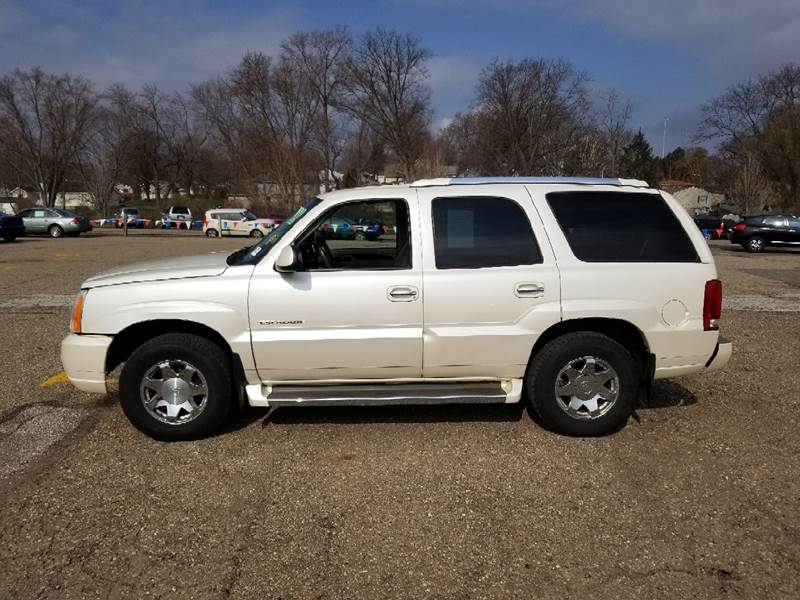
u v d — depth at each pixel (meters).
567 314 3.85
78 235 32.47
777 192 46.19
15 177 58.31
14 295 10.12
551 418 3.97
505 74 50.66
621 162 55.28
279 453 3.81
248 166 57.78
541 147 51.03
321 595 2.49
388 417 4.40
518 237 3.91
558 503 3.21
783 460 3.70
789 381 5.29
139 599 2.46
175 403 3.91
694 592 2.49
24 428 4.21
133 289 3.82
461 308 3.82
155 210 62.47
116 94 63.59
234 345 3.82
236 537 2.90
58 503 3.21
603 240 3.94
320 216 3.95
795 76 48.91
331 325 3.82
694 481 3.44
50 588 2.53
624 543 2.84
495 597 2.47
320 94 58.59
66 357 3.88
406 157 60.06
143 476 3.51
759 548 2.79
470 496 3.28
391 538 2.89
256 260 3.93
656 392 4.96
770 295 10.53
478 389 3.97
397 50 57.16
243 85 58.03
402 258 3.91
